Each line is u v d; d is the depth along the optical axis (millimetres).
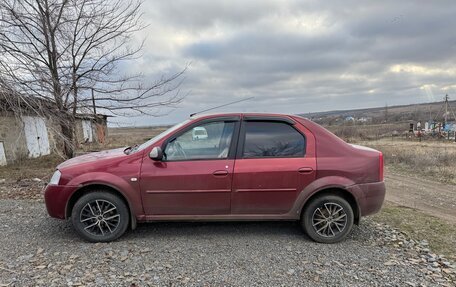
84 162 4180
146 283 3078
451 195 8742
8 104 10828
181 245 3988
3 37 9945
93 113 11906
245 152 4121
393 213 5742
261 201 4082
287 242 4113
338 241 4137
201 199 4047
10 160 13516
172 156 4113
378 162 4191
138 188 4016
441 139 38719
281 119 4234
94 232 4078
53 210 4070
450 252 3971
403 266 3480
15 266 3402
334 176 4062
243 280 3150
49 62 10875
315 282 3121
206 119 4207
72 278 3156
